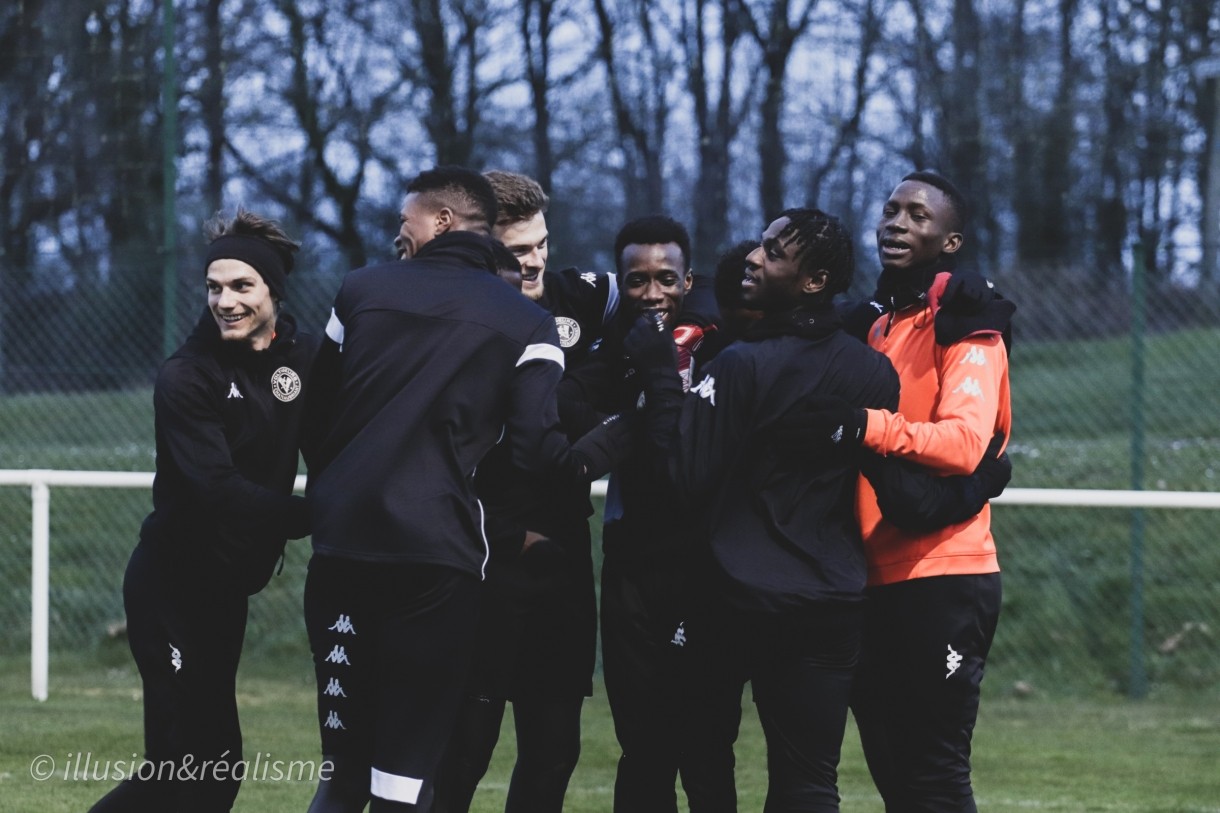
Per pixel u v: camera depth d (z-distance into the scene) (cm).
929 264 745
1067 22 2281
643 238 767
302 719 1298
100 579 1716
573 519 761
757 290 688
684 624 745
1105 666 1540
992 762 1155
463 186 696
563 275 815
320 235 3175
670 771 768
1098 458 1792
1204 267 1681
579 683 773
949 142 2222
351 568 648
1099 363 1769
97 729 1195
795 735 669
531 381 664
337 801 662
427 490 639
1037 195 2148
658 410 699
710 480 668
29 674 1541
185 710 739
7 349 1800
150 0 2144
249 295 718
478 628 735
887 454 673
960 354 699
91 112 2147
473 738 739
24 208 2152
